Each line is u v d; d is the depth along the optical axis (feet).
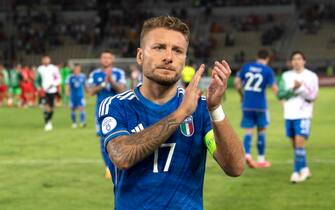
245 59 229.45
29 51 239.09
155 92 15.14
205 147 15.46
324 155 60.34
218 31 240.73
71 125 92.27
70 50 241.14
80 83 88.63
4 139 75.10
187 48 14.85
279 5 242.37
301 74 46.16
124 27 247.50
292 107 46.62
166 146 14.85
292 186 45.21
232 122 93.97
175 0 252.62
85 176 49.55
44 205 39.50
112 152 14.51
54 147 67.51
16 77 132.16
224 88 14.39
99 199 41.24
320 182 46.62
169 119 14.01
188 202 14.94
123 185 15.07
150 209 14.76
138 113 15.14
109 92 48.26
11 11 254.47
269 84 54.60
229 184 45.93
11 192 43.60
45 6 260.42
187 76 81.00
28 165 55.31
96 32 243.19
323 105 125.90
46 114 85.76
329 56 223.92
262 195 42.16
